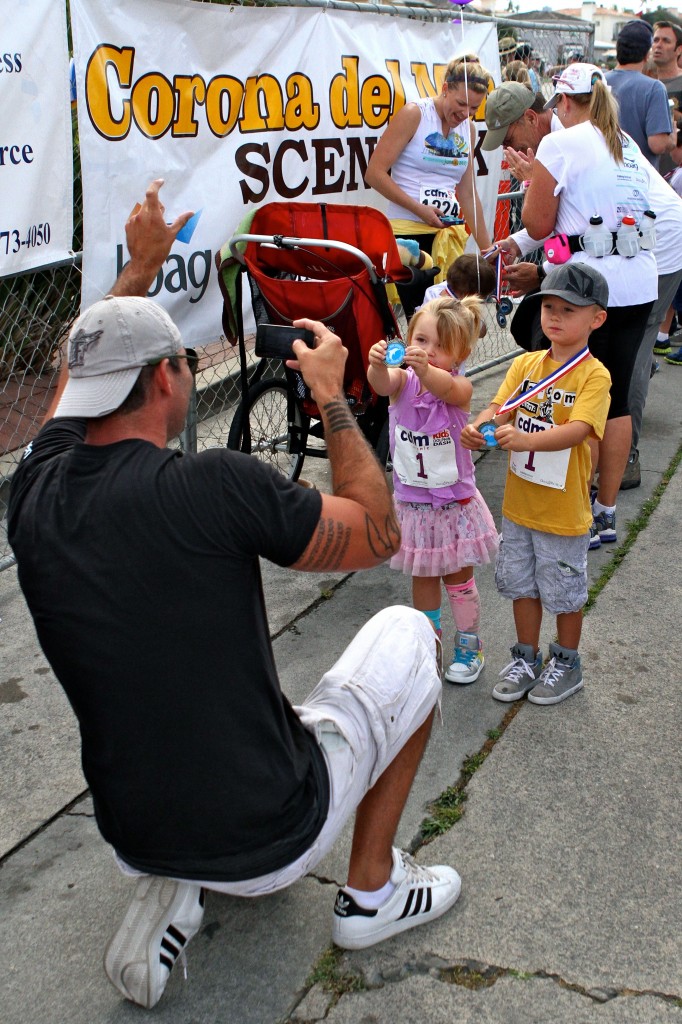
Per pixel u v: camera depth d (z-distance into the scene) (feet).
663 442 17.49
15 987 6.80
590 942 7.02
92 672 5.27
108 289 12.61
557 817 8.28
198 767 5.40
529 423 9.57
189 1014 6.55
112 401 5.36
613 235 12.28
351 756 6.18
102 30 11.69
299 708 6.38
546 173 12.41
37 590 5.34
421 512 9.89
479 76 15.05
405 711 6.56
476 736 9.41
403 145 15.58
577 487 9.17
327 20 14.94
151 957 6.13
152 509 5.23
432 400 9.56
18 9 10.61
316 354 6.16
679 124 20.86
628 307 12.35
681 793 8.55
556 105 13.21
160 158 12.82
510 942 7.04
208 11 12.89
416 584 10.34
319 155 15.39
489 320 22.84
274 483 5.34
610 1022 6.39
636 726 9.51
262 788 5.53
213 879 5.64
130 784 5.45
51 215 11.73
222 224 14.03
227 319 13.84
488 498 15.21
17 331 15.72
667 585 12.39
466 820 8.26
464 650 10.30
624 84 17.19
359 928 6.82
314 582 12.70
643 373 14.73
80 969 6.95
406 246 14.53
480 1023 6.43
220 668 5.32
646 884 7.55
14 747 9.37
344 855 7.89
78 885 7.71
